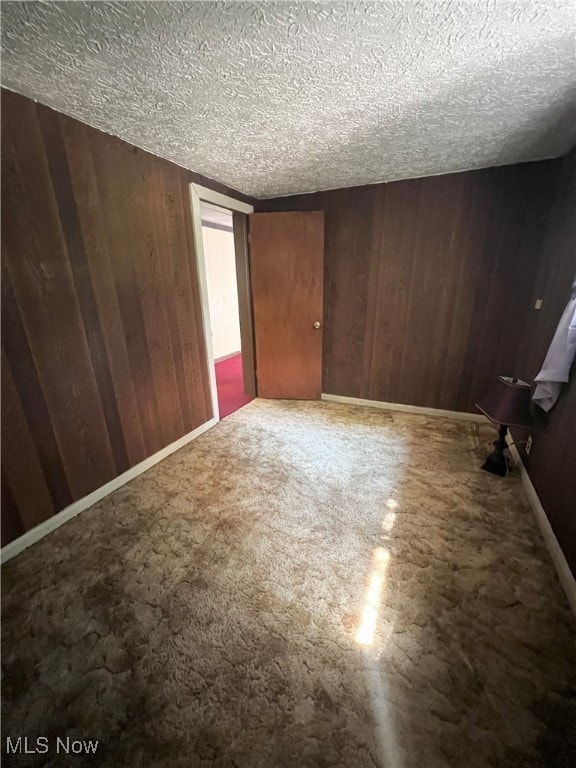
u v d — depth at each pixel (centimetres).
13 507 147
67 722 92
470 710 93
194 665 105
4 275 135
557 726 89
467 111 157
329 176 251
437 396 298
